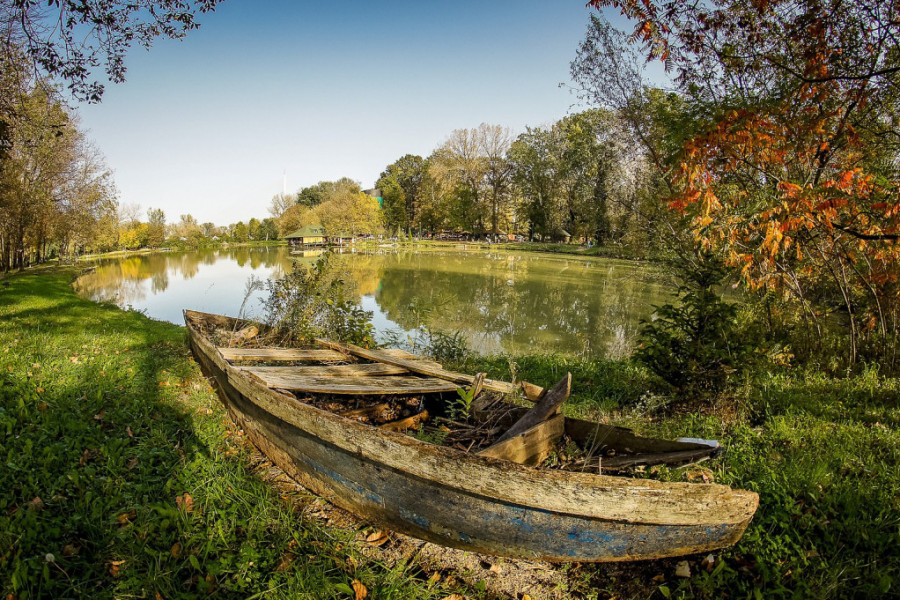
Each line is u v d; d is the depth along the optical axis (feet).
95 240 144.46
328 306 26.94
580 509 9.30
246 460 15.47
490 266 115.34
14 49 26.66
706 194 19.89
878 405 19.58
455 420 15.20
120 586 9.25
